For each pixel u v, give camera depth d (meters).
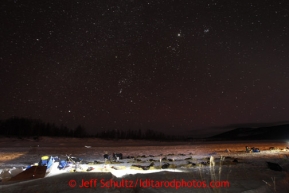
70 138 51.09
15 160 19.38
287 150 29.27
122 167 14.25
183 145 43.03
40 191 8.03
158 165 15.42
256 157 21.09
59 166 14.05
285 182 10.19
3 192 7.95
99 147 35.41
